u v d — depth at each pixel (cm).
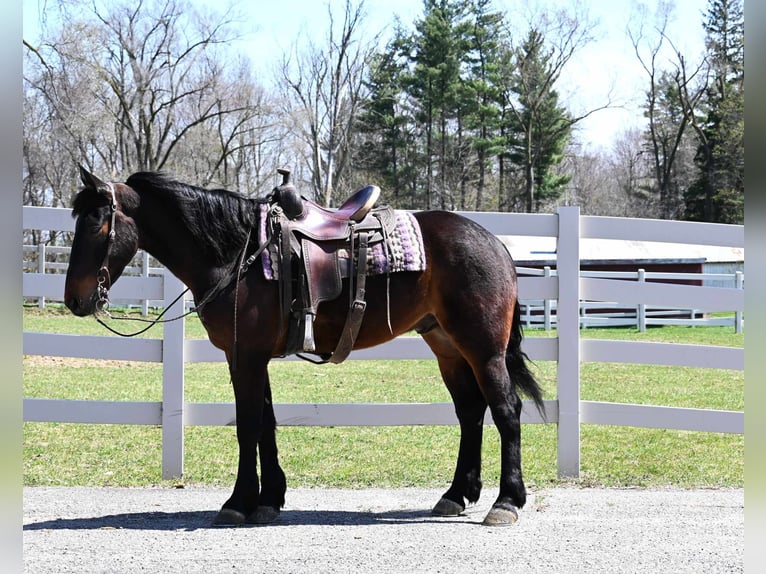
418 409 669
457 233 550
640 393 1163
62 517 543
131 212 526
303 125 4344
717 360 680
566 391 677
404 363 1560
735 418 673
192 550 463
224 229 528
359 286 534
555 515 550
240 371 525
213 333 530
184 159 4053
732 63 4612
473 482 563
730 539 488
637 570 429
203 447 809
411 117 4919
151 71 3766
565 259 679
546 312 2125
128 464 729
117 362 1515
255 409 525
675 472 701
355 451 797
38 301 2314
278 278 523
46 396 1063
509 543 479
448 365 577
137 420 675
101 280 512
